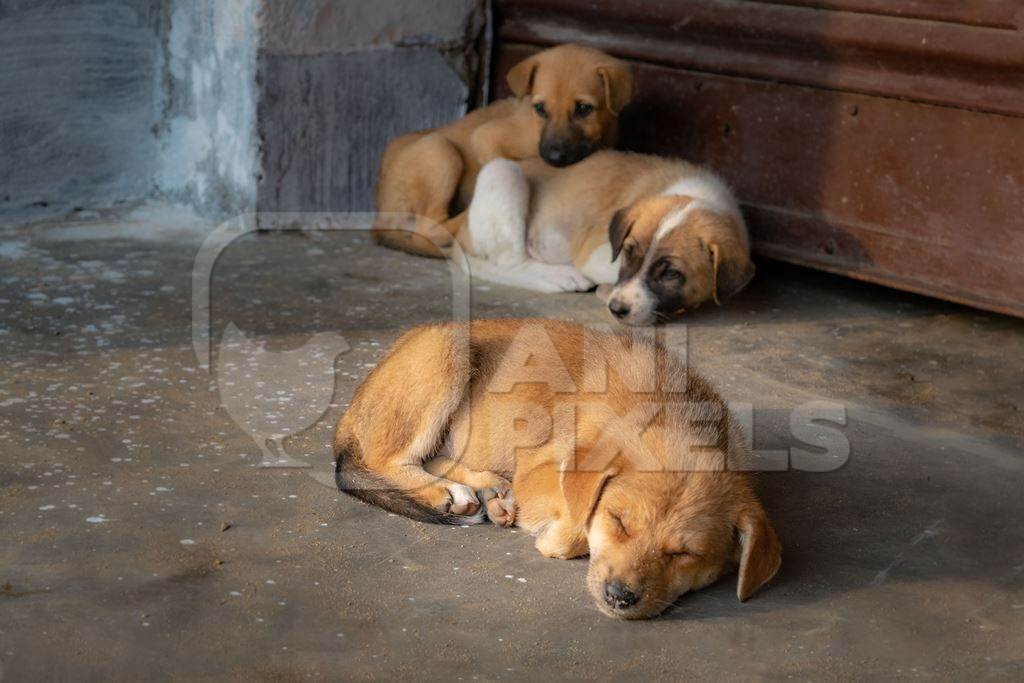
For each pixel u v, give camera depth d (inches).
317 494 65.6
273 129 98.9
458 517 64.2
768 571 59.0
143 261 90.4
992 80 83.7
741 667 57.1
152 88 104.3
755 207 94.7
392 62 103.9
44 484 64.9
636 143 101.7
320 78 100.2
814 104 90.7
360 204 106.0
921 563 63.3
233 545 61.9
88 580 59.3
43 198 100.5
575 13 102.4
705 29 93.8
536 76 94.9
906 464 70.9
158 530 62.4
